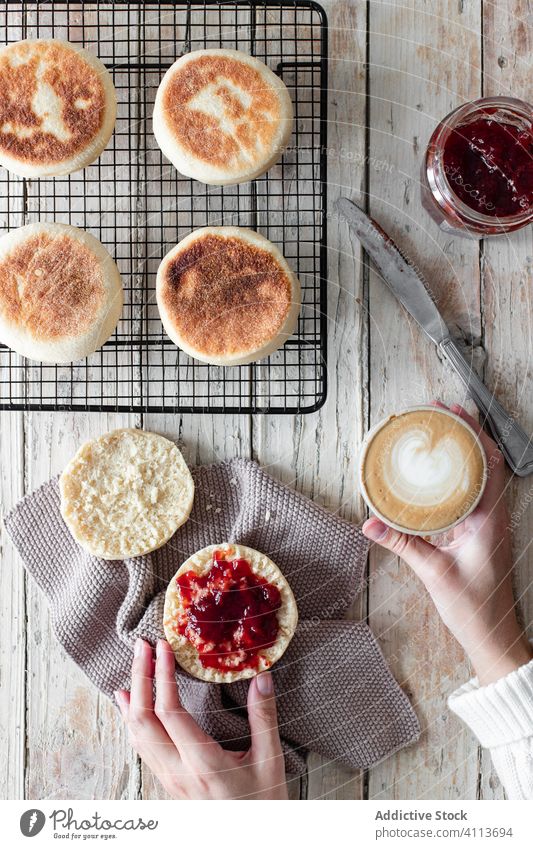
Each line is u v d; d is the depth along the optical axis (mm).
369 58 780
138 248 780
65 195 775
